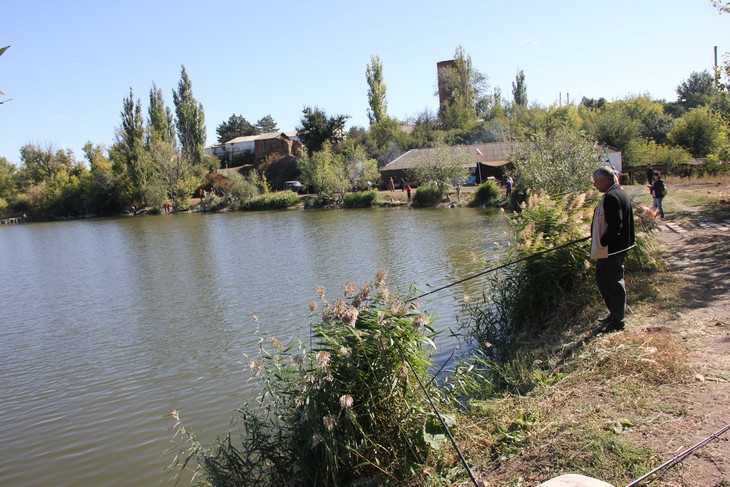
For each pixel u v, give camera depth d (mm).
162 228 46125
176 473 6594
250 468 5422
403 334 5148
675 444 4012
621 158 46750
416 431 4895
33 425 8352
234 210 63062
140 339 12531
